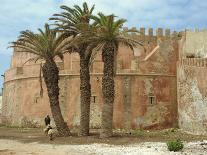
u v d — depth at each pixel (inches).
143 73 1743.4
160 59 1784.0
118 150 869.8
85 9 1251.8
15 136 1306.6
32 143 1075.9
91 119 1705.2
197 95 1438.2
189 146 930.1
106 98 1186.0
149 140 1105.4
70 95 1765.5
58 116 1252.5
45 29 1258.0
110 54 1197.1
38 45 1248.2
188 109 1508.4
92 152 850.8
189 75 1517.0
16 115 1988.2
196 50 1792.6
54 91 1258.0
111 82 1192.2
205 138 1189.7
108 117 1178.0
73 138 1175.6
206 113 1369.3
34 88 1876.2
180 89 1612.9
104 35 1174.3
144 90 1731.1
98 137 1184.2
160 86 1749.5
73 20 1238.3
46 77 1259.8
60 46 1258.6
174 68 1797.5
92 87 1726.1
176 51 1828.2
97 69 1739.7
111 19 1154.7
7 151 887.1
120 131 1535.4
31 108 1870.1
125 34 1211.9
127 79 1732.3
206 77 1393.9
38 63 1883.6
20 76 1983.3
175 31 1852.9
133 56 1796.3
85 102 1257.4
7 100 2161.7
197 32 1806.1
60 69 1818.4
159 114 1721.2
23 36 1246.3
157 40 1829.5
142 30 1845.5
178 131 1502.2
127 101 1713.8
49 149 923.4
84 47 1267.2
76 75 1765.5
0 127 1921.8
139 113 1706.4
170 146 852.6
